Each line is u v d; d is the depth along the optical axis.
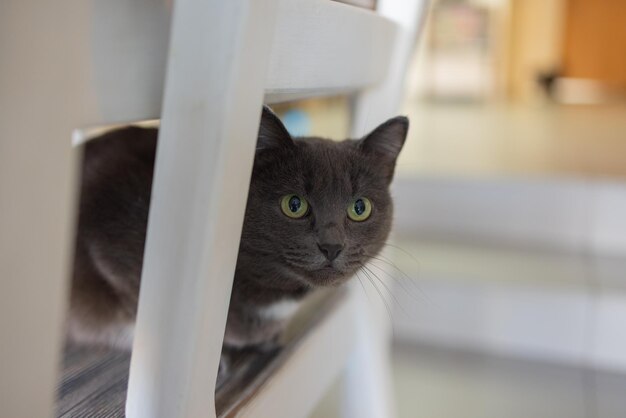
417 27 0.92
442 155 2.80
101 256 0.80
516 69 5.41
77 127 0.43
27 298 0.41
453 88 5.22
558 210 2.11
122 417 0.67
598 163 2.60
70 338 0.88
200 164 0.48
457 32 5.07
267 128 0.71
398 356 1.84
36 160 0.40
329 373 0.92
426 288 1.85
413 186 2.19
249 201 0.73
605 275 1.87
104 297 0.85
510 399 1.65
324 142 0.83
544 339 1.81
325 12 0.62
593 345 1.78
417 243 2.10
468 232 2.18
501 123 4.12
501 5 5.04
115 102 0.46
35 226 0.40
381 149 0.84
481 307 1.83
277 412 0.74
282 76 0.55
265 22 0.48
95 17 0.43
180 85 0.47
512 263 1.95
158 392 0.53
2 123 0.38
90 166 0.83
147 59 0.49
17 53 0.38
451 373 1.76
